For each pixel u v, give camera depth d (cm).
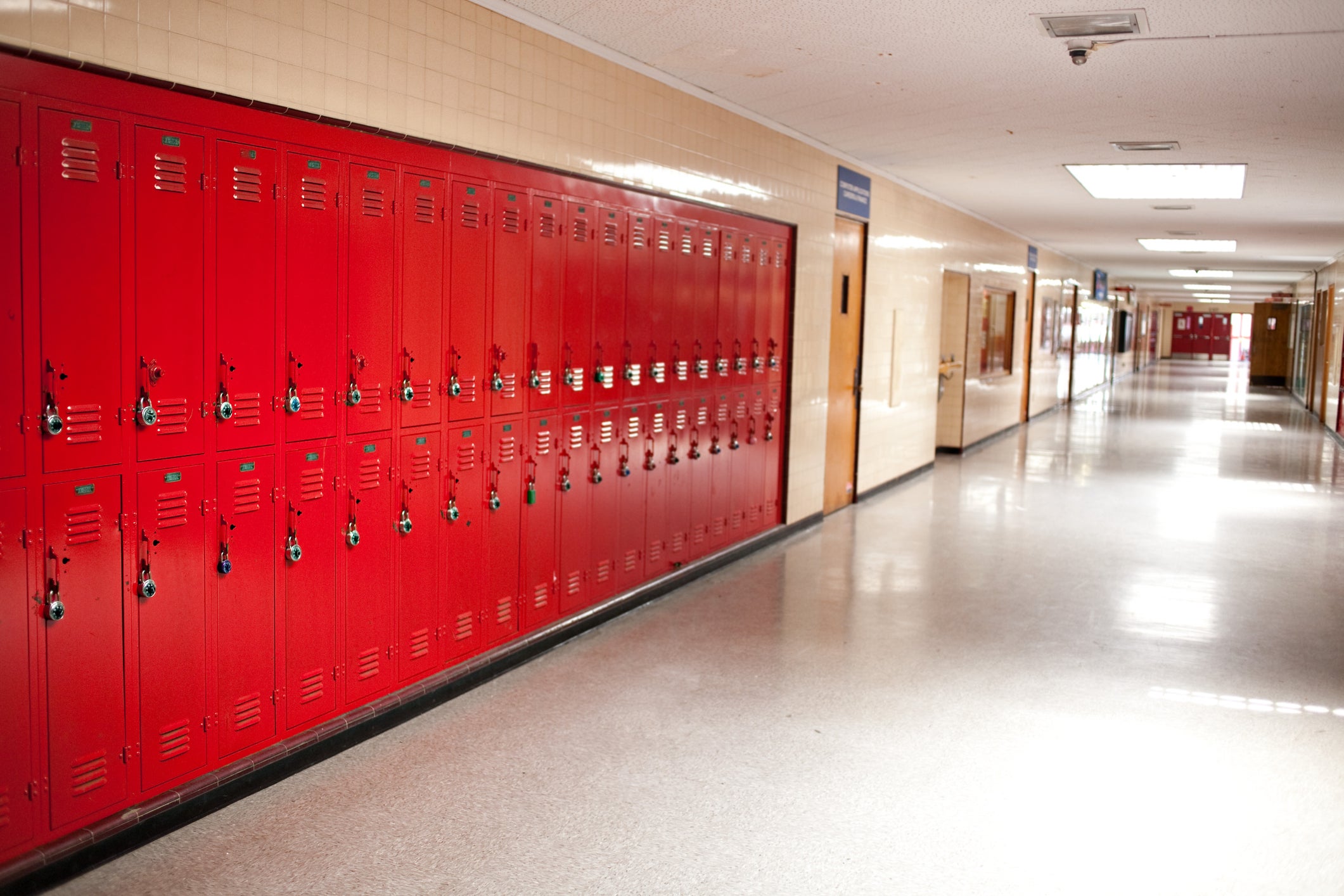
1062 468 1103
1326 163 703
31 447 252
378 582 367
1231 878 285
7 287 244
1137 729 391
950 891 276
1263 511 858
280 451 321
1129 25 409
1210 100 533
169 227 280
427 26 365
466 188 391
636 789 333
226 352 299
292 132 315
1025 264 1473
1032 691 429
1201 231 1225
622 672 443
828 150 737
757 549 680
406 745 363
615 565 523
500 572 434
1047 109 575
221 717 311
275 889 268
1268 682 446
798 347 717
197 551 297
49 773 263
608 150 479
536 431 448
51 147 250
